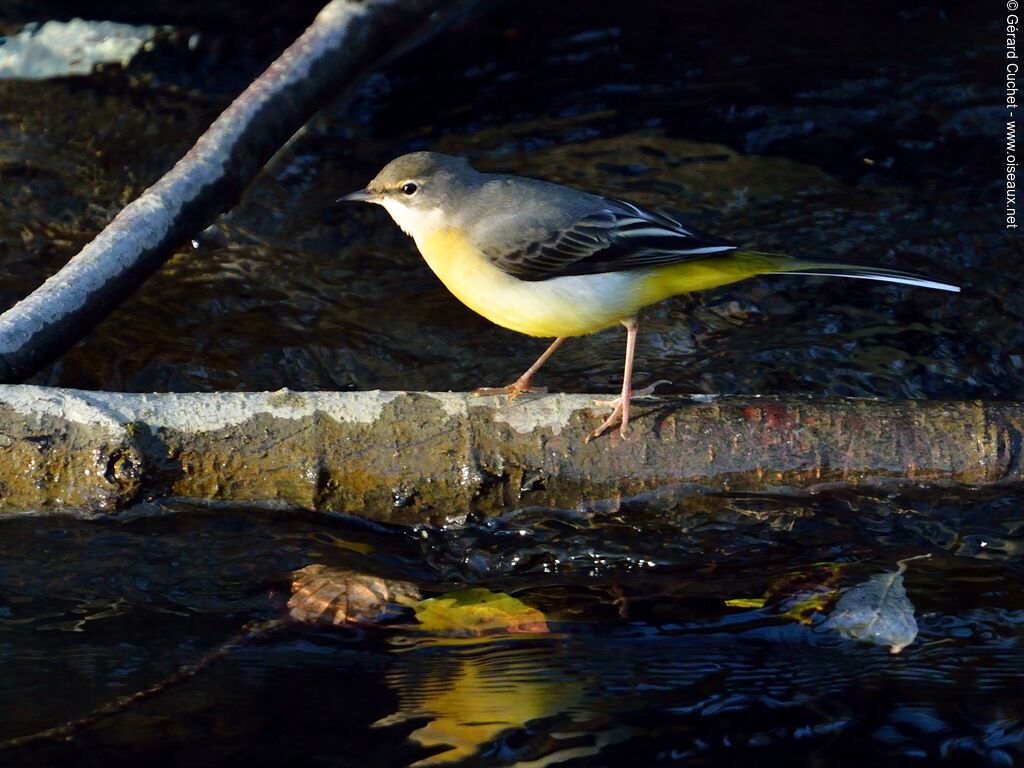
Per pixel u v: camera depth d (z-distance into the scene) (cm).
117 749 772
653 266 1066
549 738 786
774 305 1385
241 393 1015
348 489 1005
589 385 1252
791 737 787
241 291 1406
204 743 778
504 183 1112
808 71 1838
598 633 902
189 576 958
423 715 805
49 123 1723
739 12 2017
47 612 913
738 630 901
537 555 995
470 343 1328
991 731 788
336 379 1262
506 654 876
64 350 1133
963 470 1021
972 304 1363
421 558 994
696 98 1788
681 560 988
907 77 1806
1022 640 880
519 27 1978
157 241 1265
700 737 786
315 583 952
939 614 910
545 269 1070
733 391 1234
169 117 1755
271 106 1516
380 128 1744
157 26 1920
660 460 1014
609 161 1644
